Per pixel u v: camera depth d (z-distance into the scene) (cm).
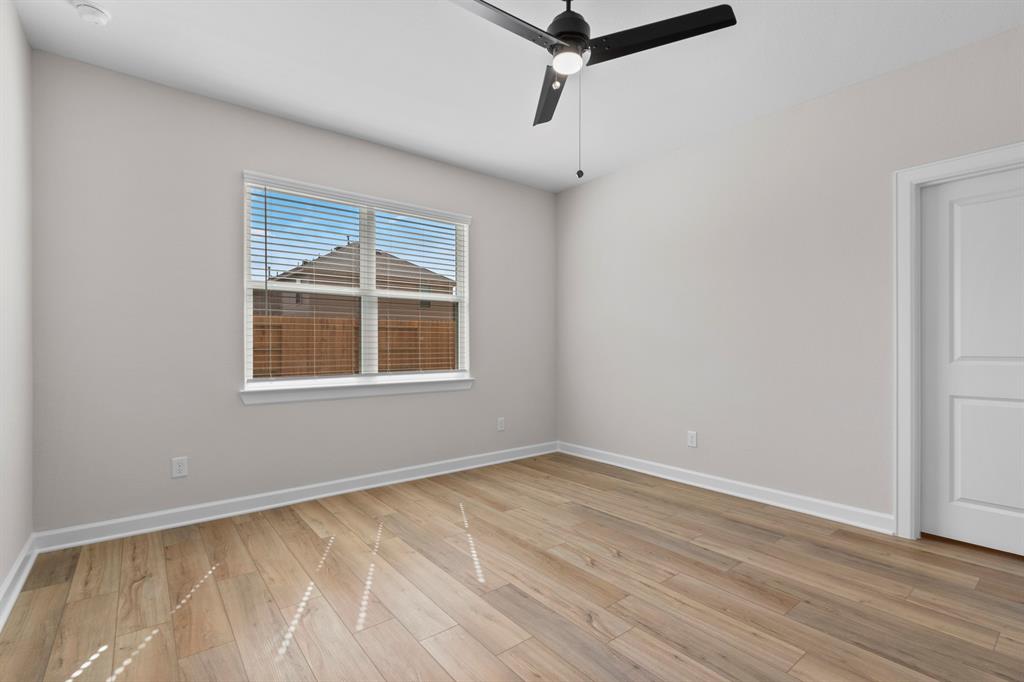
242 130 294
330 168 328
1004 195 232
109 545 244
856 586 203
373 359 354
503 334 426
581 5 207
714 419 340
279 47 237
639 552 238
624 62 248
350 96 284
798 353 296
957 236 246
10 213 196
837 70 257
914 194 252
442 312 393
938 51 240
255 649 162
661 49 237
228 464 288
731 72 258
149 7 208
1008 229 231
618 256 407
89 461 247
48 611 185
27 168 224
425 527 270
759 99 288
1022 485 229
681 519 282
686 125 322
